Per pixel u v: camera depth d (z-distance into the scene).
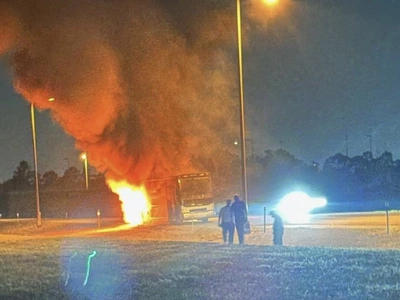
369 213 42.97
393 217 38.56
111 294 14.45
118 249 23.62
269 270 16.62
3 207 76.50
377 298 12.53
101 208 63.75
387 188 61.41
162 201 50.75
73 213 67.19
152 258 20.42
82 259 20.38
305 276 15.38
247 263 18.17
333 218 38.97
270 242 25.86
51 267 19.12
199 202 44.53
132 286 15.23
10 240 31.06
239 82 28.81
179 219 44.81
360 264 17.09
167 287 14.88
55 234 37.12
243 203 25.17
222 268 17.47
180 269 17.70
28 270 18.62
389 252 19.75
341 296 12.82
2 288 15.77
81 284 15.87
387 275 15.14
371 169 63.69
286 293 13.38
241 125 28.81
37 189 49.62
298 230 30.83
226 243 25.19
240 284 14.73
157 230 37.09
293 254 19.92
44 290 15.36
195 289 14.41
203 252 21.64
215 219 46.25
